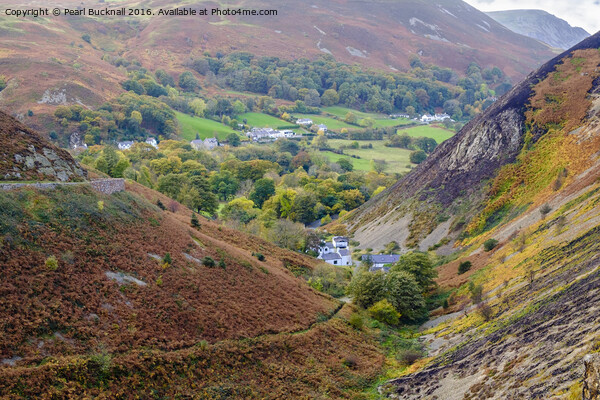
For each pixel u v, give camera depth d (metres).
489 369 39.75
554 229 64.31
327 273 81.31
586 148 82.81
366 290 70.62
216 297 49.31
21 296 33.56
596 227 53.06
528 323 43.28
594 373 25.47
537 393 30.70
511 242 73.75
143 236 50.78
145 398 33.09
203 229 75.12
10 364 29.16
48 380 29.36
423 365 49.16
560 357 33.12
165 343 39.00
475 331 51.81
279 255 83.25
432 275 76.19
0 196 40.50
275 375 43.06
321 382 44.44
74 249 41.12
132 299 41.03
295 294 61.72
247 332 46.94
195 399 35.59
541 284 50.88
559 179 80.75
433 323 64.31
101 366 32.59
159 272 46.78
